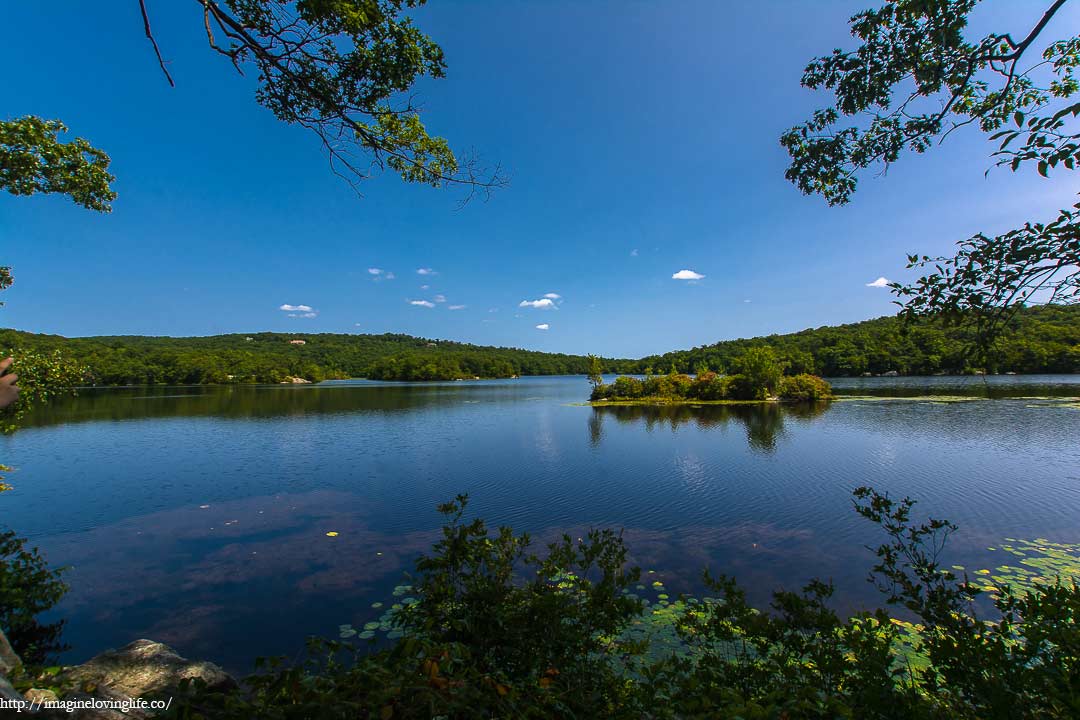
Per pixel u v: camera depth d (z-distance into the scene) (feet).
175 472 68.33
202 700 6.65
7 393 6.42
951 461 68.13
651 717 8.91
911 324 11.59
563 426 119.14
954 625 9.87
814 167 16.48
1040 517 43.60
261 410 157.38
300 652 24.39
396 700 6.59
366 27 14.16
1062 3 10.51
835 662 9.14
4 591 24.90
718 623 11.39
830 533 41.29
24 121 26.32
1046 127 8.63
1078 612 8.77
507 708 7.11
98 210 32.01
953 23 13.12
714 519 45.85
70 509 50.88
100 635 26.35
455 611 10.52
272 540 41.27
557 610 10.05
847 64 15.31
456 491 57.57
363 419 134.62
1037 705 8.05
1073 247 9.03
